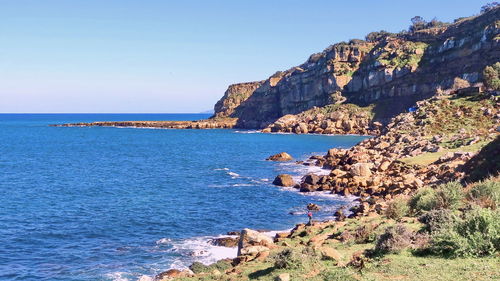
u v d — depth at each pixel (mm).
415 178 48281
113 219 40219
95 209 44656
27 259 28984
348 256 17750
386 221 24281
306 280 14750
